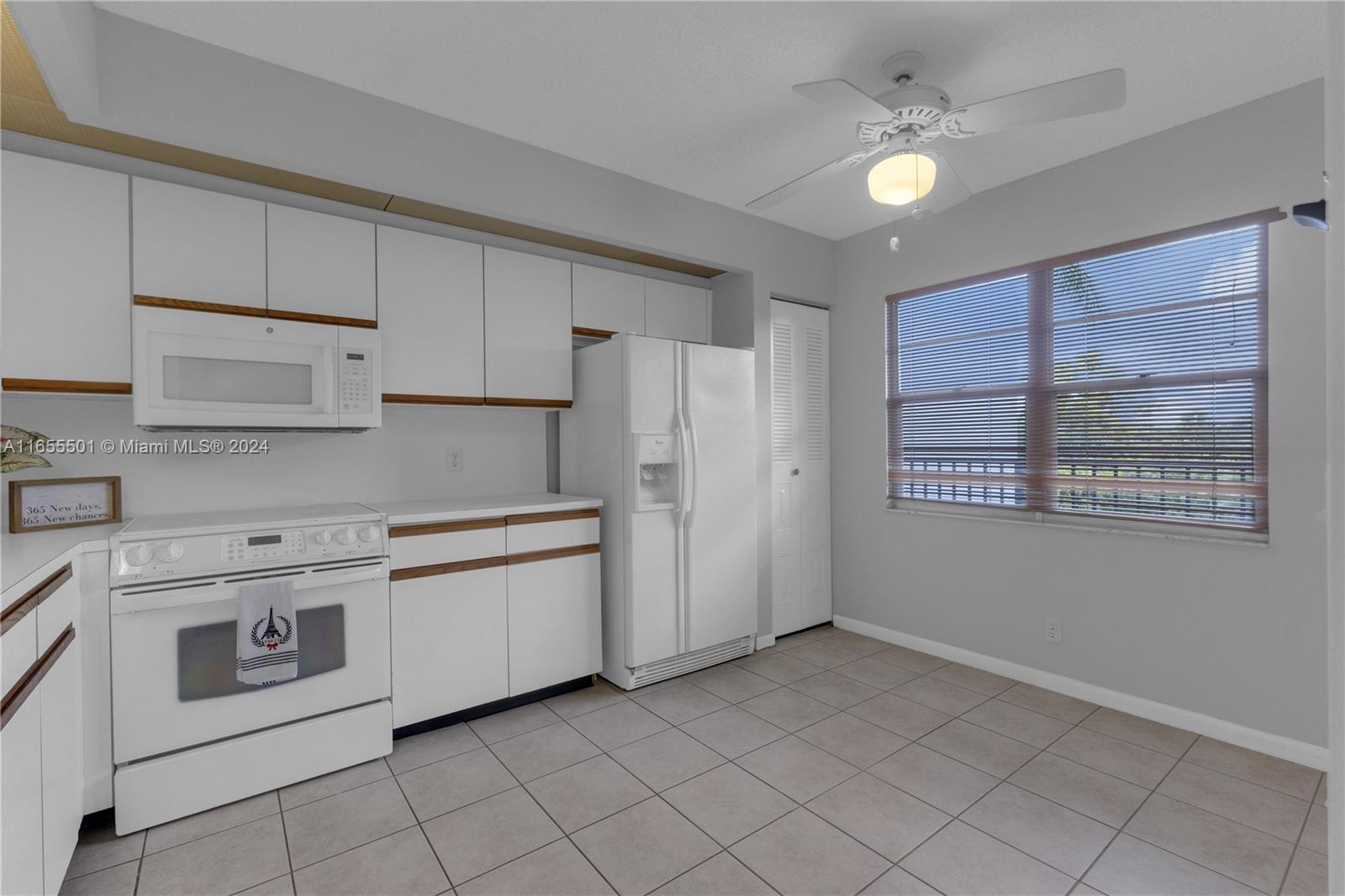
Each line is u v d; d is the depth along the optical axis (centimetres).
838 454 399
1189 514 257
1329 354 56
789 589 386
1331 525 56
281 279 238
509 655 275
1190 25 196
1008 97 177
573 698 294
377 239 260
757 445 363
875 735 254
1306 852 180
